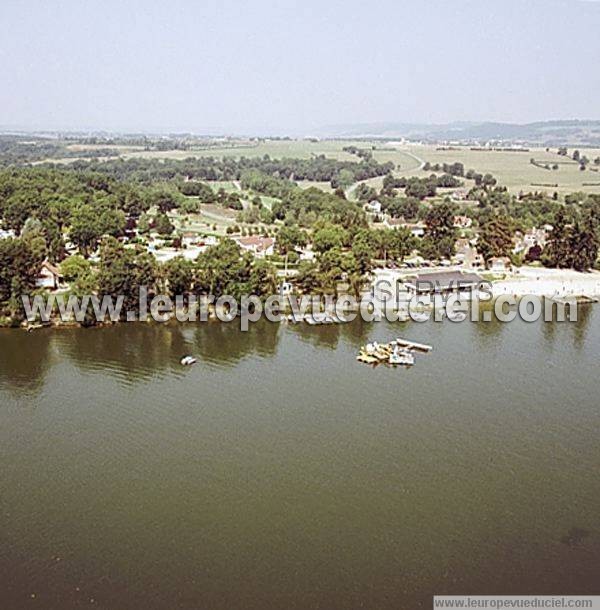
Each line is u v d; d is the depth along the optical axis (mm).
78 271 171125
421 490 83188
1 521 75562
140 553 70375
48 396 109625
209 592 64750
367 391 114000
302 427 99750
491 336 147250
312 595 64562
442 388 115812
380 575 67438
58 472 86125
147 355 130250
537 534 74562
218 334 144375
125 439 95188
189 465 88250
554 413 106188
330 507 79125
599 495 82625
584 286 196000
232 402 108500
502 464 89750
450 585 66250
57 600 63531
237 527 75000
